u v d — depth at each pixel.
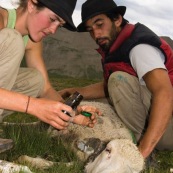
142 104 1.78
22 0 1.42
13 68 1.42
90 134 1.74
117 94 1.77
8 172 1.17
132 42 1.73
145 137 1.54
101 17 1.78
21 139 1.61
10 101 1.22
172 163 1.81
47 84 1.83
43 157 1.58
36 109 1.23
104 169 1.26
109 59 1.85
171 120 1.84
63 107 1.24
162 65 1.66
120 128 1.77
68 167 1.41
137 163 1.29
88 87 2.20
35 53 1.81
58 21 1.35
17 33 1.39
